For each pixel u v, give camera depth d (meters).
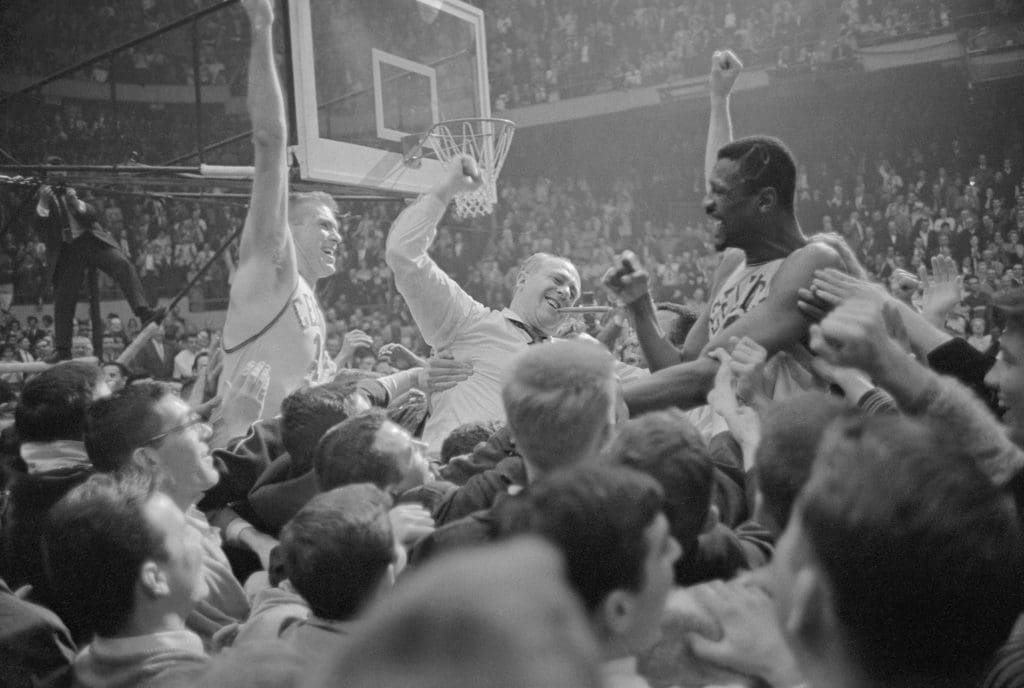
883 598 0.99
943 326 3.58
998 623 1.04
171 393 2.66
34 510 2.59
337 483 2.30
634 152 22.67
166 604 1.94
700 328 2.87
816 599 1.05
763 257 2.66
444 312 4.20
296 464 2.78
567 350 2.06
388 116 6.23
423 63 6.61
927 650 1.00
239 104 21.53
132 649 1.90
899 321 2.39
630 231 20.27
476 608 0.51
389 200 7.12
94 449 2.56
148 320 7.49
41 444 2.77
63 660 2.10
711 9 20.73
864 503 1.00
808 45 19.33
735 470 2.37
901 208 17.53
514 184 22.92
